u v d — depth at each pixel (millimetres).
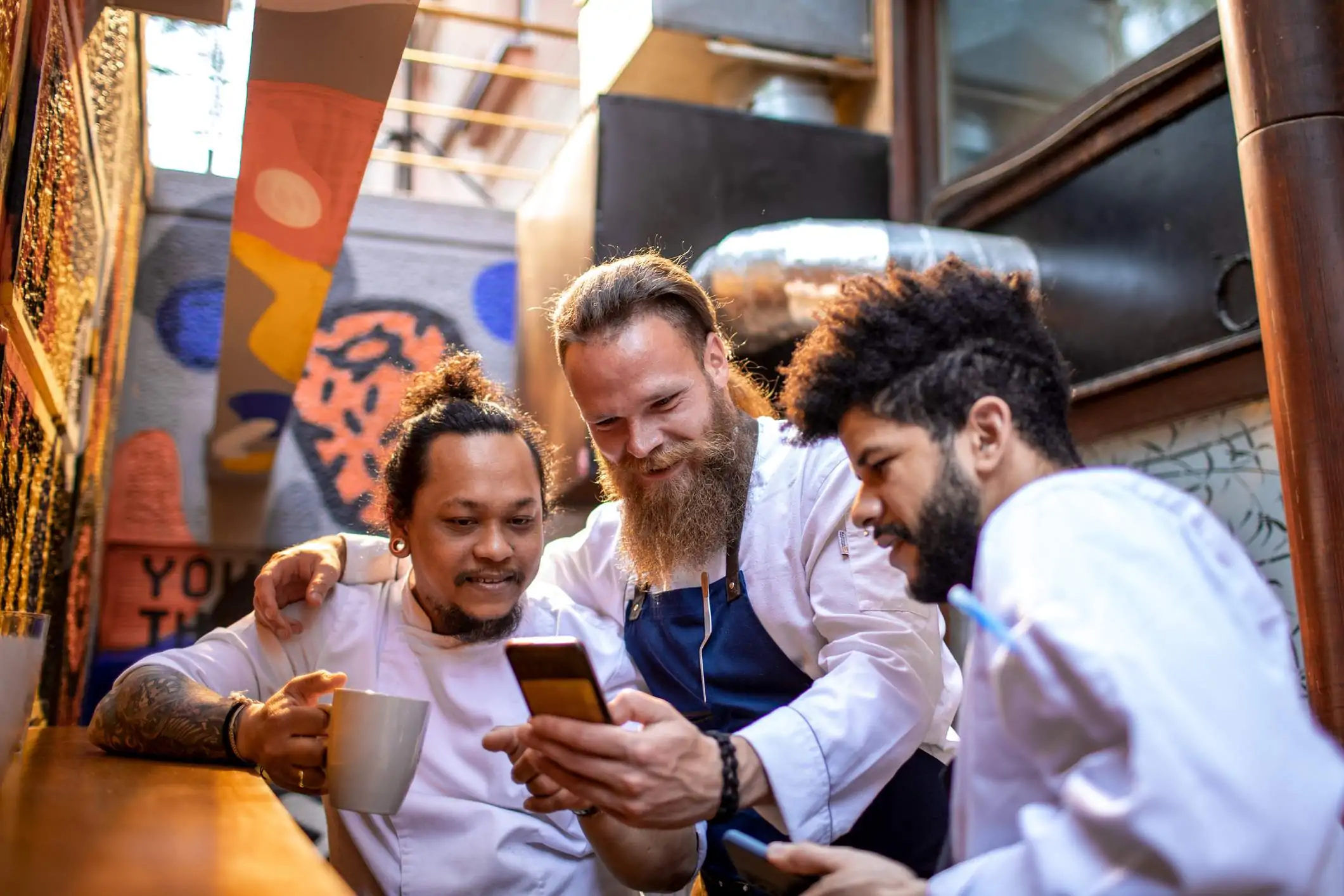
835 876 914
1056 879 740
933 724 1599
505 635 1704
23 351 2037
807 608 1588
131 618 4391
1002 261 4047
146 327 4570
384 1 1876
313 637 1749
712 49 4719
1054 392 996
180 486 4496
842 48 4898
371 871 1594
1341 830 842
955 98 4895
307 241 2725
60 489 2867
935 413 959
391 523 1773
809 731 1315
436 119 7625
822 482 1602
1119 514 832
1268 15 2107
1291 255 2012
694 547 1635
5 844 819
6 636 1127
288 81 2102
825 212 4672
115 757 1504
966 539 951
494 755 1656
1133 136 3744
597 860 1671
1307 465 1903
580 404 1654
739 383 1934
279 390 3729
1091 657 747
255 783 1261
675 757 1139
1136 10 4074
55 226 2230
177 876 734
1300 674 3037
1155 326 3631
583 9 5008
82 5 2189
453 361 1800
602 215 4301
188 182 4723
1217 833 688
